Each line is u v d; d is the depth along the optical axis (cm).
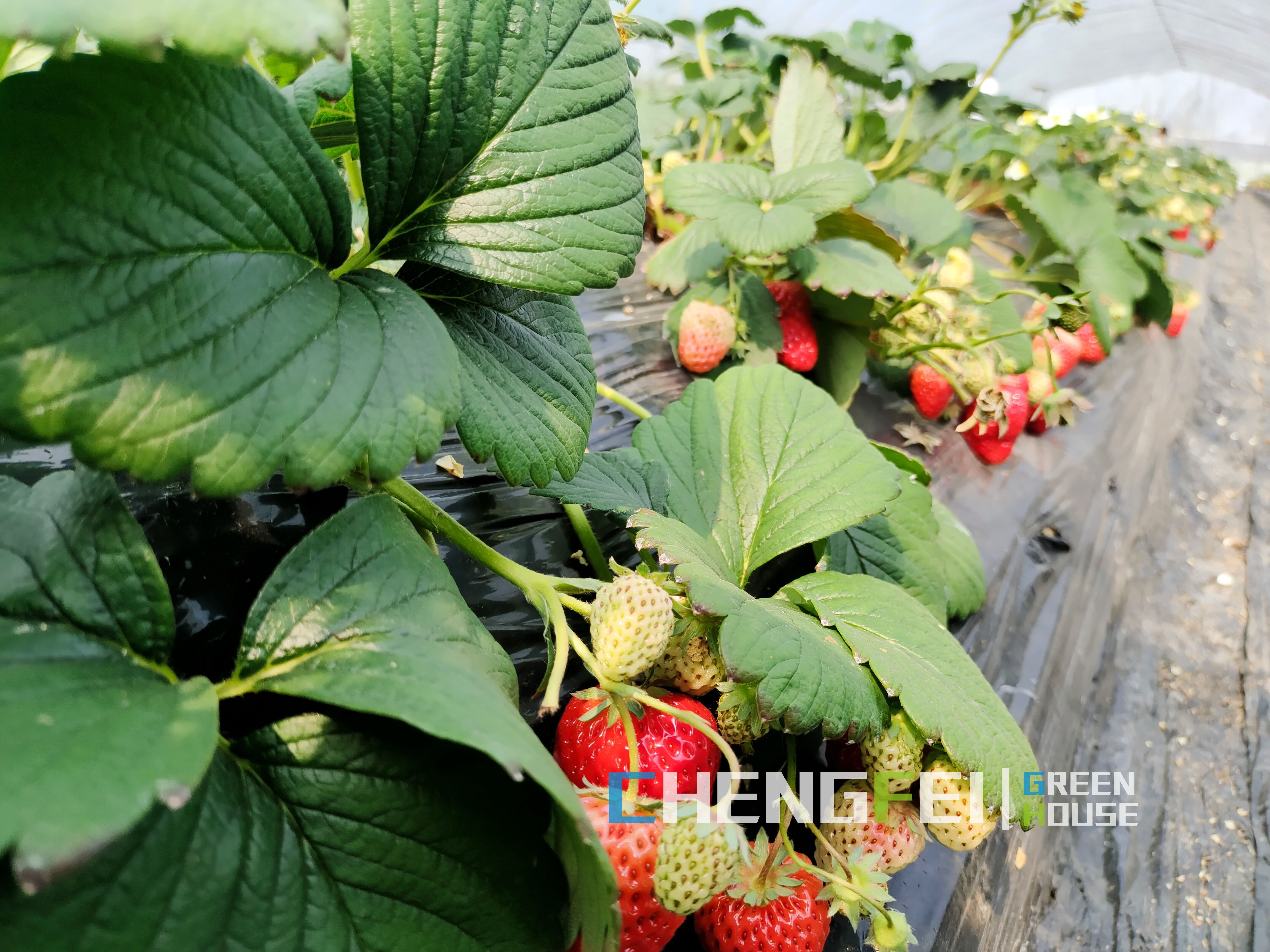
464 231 74
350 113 95
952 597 178
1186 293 436
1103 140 457
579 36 78
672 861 77
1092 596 269
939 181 382
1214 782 258
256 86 58
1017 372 240
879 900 90
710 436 132
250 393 53
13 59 66
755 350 215
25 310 46
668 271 221
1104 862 219
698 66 337
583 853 57
